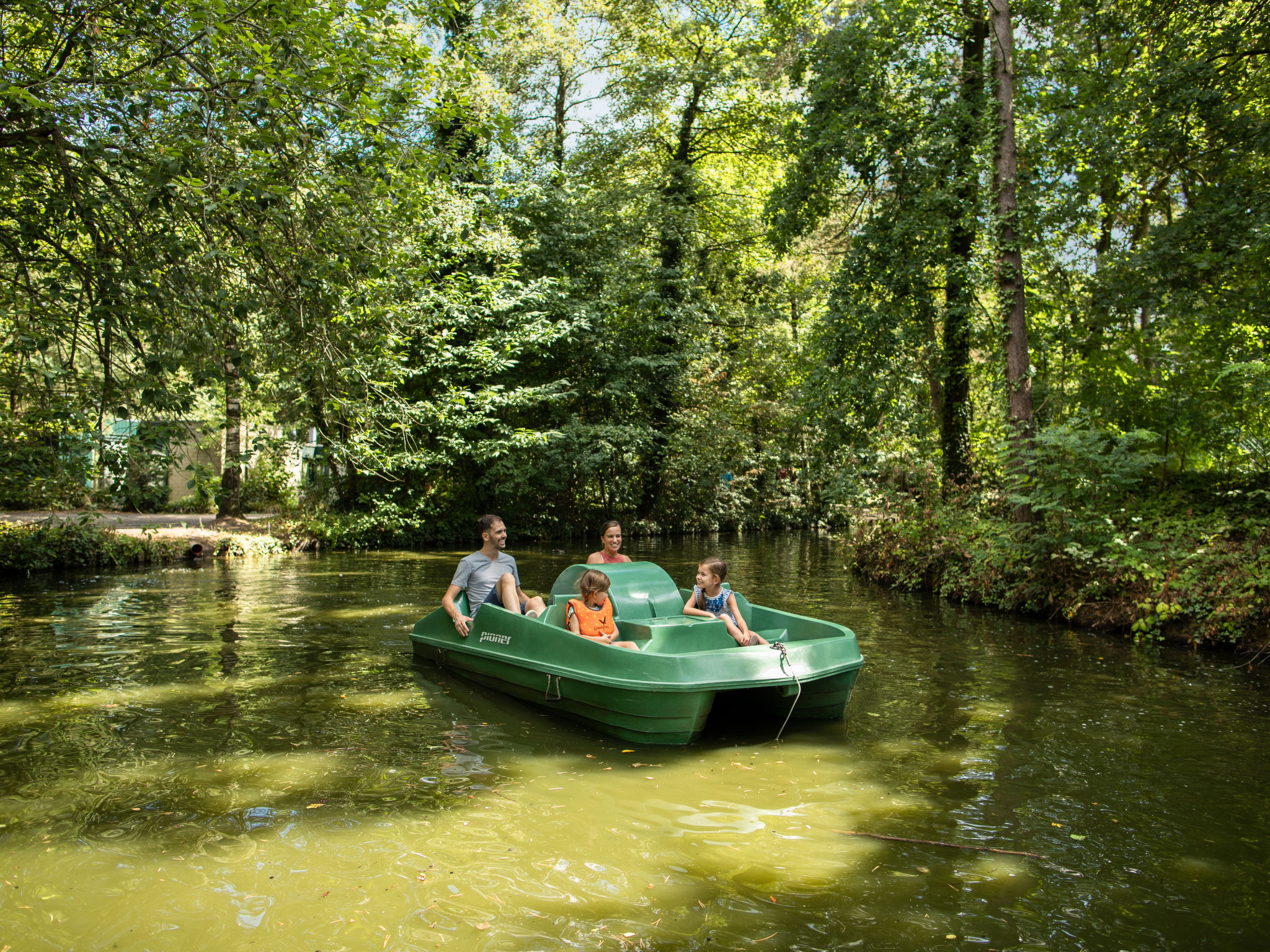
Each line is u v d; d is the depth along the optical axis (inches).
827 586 487.5
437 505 758.5
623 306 863.7
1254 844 140.4
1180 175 520.4
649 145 909.2
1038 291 513.0
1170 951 107.4
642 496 960.3
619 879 126.0
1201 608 311.7
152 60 257.1
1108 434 394.6
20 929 109.7
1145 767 179.5
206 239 269.0
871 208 524.1
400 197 321.1
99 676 251.3
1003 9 438.0
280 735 196.2
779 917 114.9
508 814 151.3
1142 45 511.2
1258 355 439.5
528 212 782.5
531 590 451.2
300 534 673.6
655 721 191.9
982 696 239.9
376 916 114.0
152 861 130.3
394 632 323.0
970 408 561.6
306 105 282.4
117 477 248.8
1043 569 383.9
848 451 538.6
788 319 999.0
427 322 593.0
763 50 816.3
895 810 155.3
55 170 265.4
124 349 261.4
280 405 384.5
